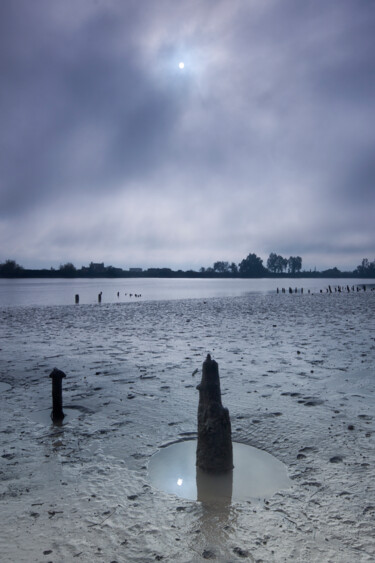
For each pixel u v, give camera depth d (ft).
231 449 17.06
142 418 23.81
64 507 14.34
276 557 11.51
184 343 53.16
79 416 24.29
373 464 17.28
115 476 16.67
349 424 22.15
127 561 11.43
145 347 49.85
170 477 16.51
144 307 136.15
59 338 58.80
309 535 12.52
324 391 28.89
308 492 15.16
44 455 18.76
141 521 13.42
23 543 12.28
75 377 34.06
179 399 27.55
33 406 26.21
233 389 29.73
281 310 113.91
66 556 11.66
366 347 46.80
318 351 44.96
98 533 12.78
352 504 14.24
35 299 202.39
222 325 75.97
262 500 14.65
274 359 40.93
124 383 31.94
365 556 11.48
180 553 11.76
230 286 459.73
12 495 15.17
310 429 21.53
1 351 47.11
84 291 309.01
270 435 20.84
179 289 359.05
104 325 78.18
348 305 132.67
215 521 13.33
